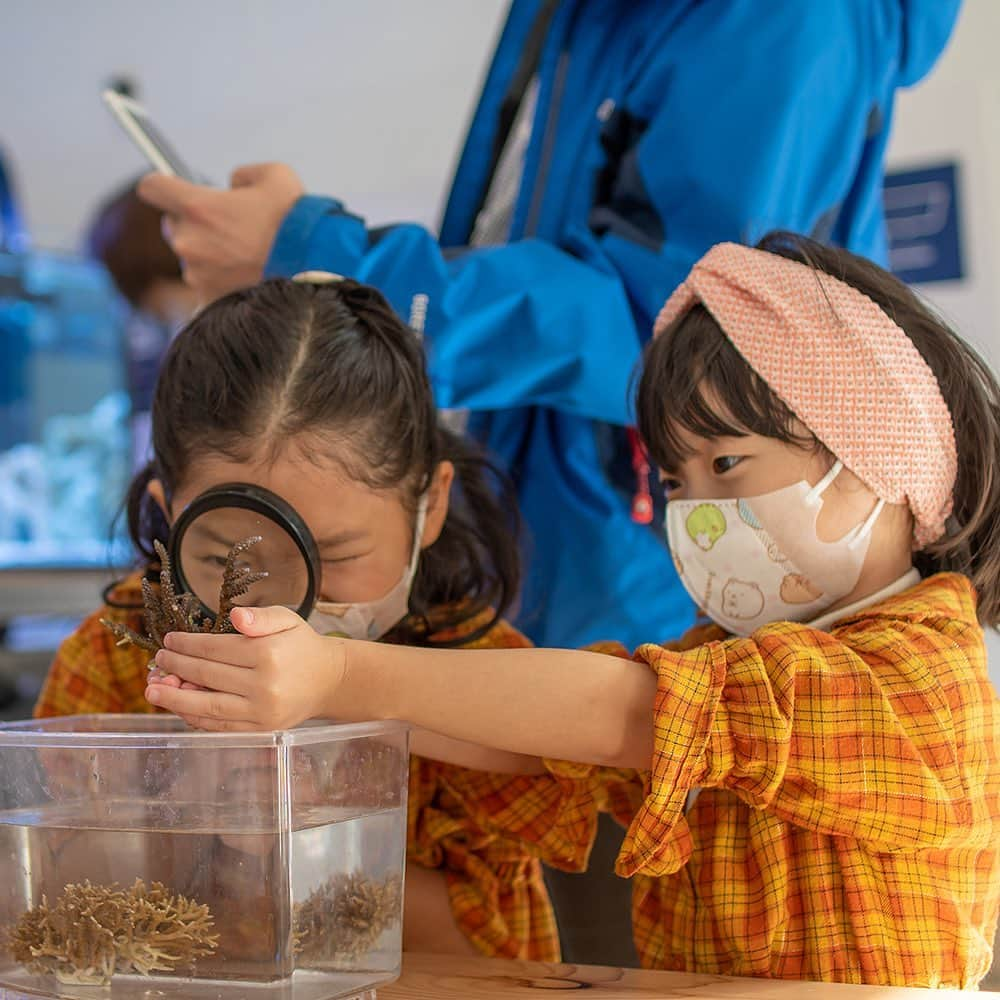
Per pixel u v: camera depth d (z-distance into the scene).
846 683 0.80
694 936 0.91
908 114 2.48
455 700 0.79
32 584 3.14
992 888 0.90
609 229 1.35
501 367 1.25
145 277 2.65
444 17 3.23
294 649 0.73
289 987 0.65
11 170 3.64
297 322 1.00
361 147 3.36
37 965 0.70
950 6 1.40
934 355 0.94
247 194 1.31
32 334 3.20
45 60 3.57
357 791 0.71
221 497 0.84
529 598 1.34
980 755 0.85
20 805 0.71
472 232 1.56
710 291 0.96
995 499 0.95
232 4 3.39
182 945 0.66
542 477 1.36
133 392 3.24
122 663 1.16
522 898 1.08
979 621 0.98
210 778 0.66
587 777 0.92
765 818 0.87
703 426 0.93
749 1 1.30
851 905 0.84
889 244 2.50
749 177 1.25
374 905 0.72
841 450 0.90
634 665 0.82
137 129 1.39
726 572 0.96
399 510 0.99
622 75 1.41
